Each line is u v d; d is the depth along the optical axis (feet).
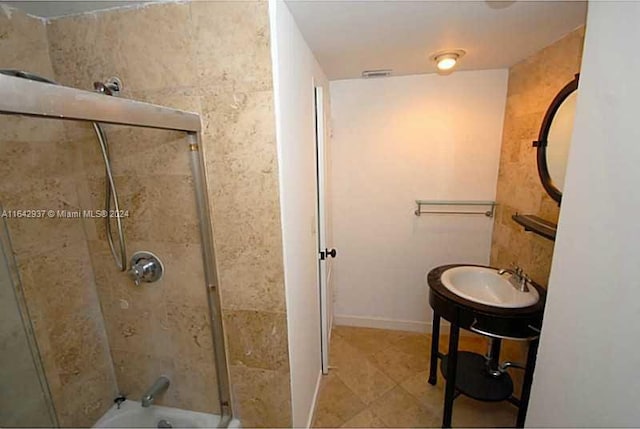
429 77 6.92
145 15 3.51
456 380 5.57
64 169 4.12
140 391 4.91
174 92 3.64
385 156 7.52
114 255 4.28
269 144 3.54
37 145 3.82
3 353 3.62
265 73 3.38
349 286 8.45
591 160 2.80
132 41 3.60
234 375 4.35
